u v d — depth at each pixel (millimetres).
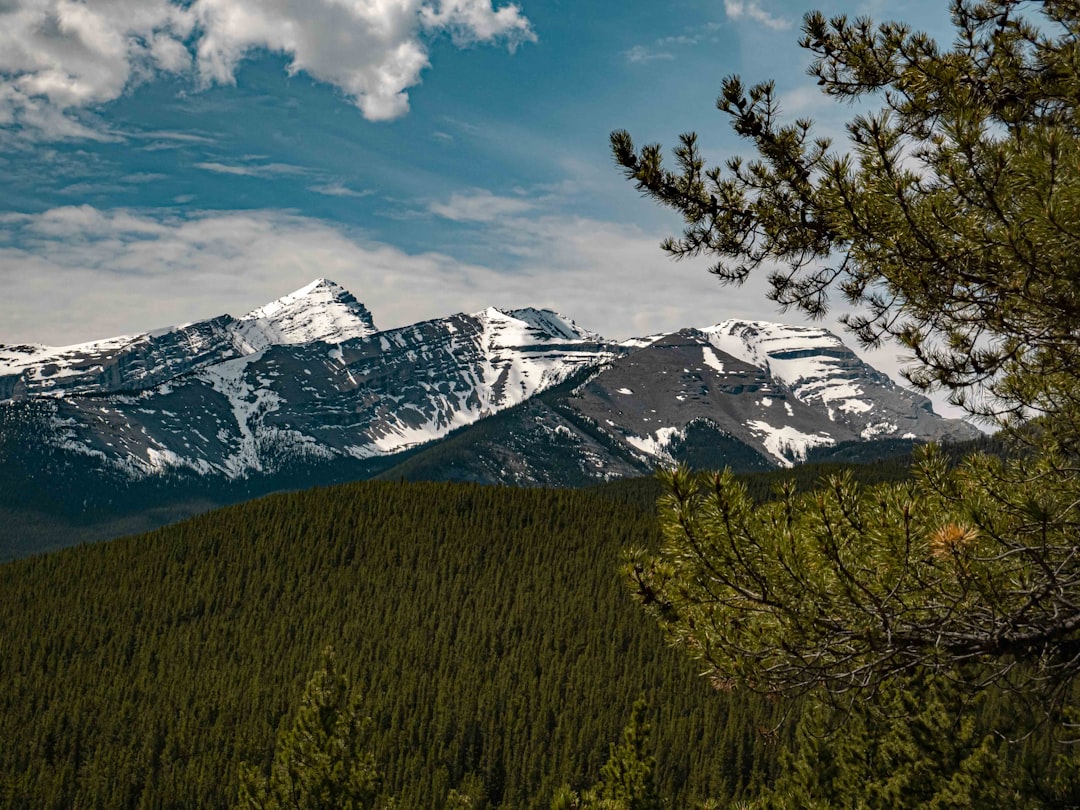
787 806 18094
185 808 125125
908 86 9938
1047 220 7074
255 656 179500
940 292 8750
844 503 8188
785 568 7980
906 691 14719
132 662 180125
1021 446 9703
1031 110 9531
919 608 8148
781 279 10883
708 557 8250
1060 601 8016
